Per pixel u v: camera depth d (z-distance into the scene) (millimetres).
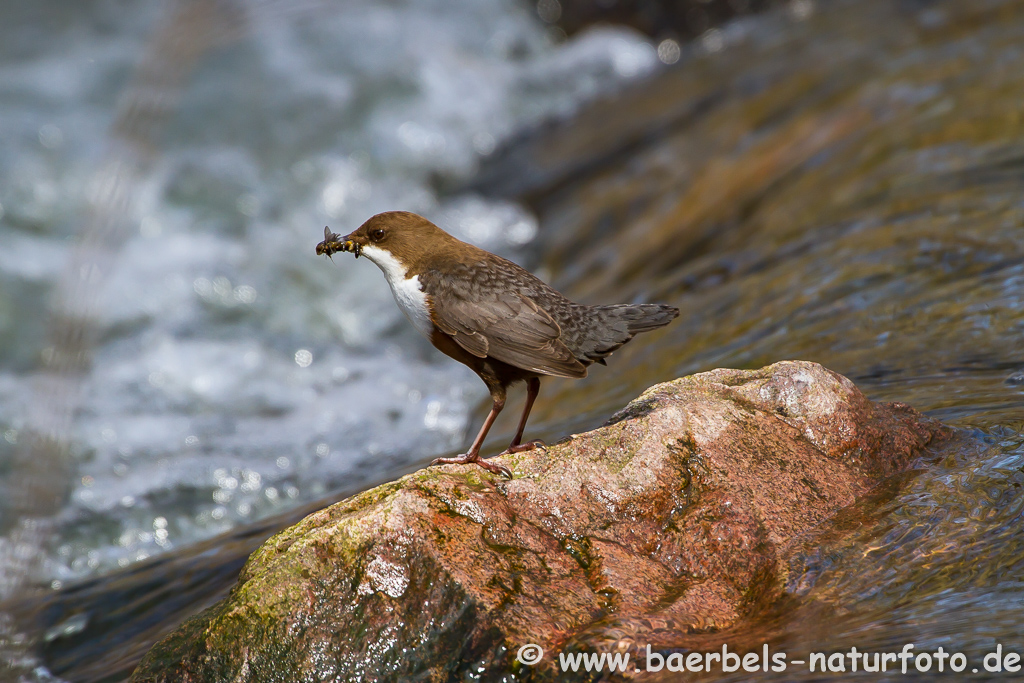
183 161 22859
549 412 10945
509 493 5961
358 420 14023
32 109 23484
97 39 26344
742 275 12172
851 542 5695
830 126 15430
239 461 13094
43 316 16844
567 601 5500
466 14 28547
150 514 12070
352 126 24391
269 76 25719
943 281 9891
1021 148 12312
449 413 13859
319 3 7793
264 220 21125
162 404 15047
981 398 7438
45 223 19594
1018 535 5469
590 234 17172
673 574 5750
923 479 6188
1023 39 15484
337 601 5438
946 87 14773
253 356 16375
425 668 5324
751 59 20922
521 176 20984
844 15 21422
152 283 18109
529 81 26250
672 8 27000
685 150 17969
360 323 17750
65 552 11273
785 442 6430
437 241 6805
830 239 11930
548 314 6426
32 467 10219
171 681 5387
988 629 4828
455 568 5465
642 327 6508
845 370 8711
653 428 6359
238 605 5473
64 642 8758
